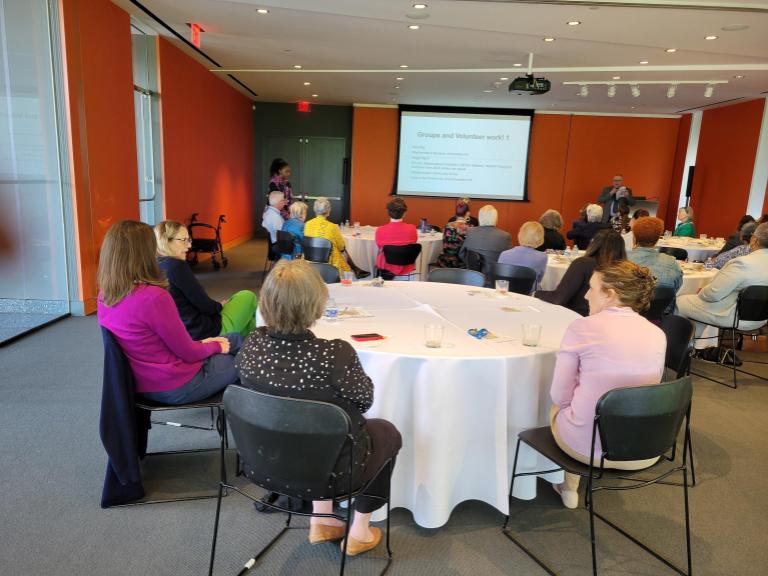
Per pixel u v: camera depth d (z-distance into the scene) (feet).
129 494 7.11
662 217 37.32
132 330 6.63
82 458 8.18
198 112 25.29
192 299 8.76
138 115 20.61
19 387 10.71
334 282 11.86
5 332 13.80
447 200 37.01
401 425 6.57
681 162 35.73
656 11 15.02
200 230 26.21
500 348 6.82
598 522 7.13
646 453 5.59
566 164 36.52
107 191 16.63
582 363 5.94
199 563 6.07
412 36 18.84
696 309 13.02
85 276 15.62
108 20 16.29
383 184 37.01
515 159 36.40
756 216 28.73
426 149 36.45
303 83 29.55
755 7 14.34
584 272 10.28
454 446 6.56
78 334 14.01
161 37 20.39
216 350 7.54
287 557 6.24
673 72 22.99
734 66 21.45
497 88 28.40
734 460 8.94
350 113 37.58
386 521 6.44
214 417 9.78
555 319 8.43
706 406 11.18
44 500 7.13
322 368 5.00
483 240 16.49
